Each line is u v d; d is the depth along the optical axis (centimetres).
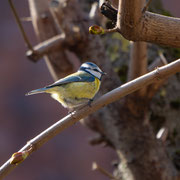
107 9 473
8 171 476
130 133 902
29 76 3062
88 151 3050
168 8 3144
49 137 508
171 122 1052
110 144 998
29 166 2977
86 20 959
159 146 896
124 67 1141
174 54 1138
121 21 452
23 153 424
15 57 3033
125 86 518
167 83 1092
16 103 3050
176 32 466
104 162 3028
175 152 1009
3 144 3003
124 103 886
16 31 3022
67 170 3003
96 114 951
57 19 945
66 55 1035
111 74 953
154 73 503
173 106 1073
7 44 3009
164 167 882
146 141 893
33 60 916
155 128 1052
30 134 3055
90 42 954
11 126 3033
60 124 515
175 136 1045
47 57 1036
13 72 3038
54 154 3030
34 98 3084
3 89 3028
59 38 940
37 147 502
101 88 937
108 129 941
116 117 912
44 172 3006
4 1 3011
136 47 776
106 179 3002
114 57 1177
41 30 1042
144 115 893
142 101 868
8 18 3022
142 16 450
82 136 3072
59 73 1041
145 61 796
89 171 3019
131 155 904
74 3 951
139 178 894
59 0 944
